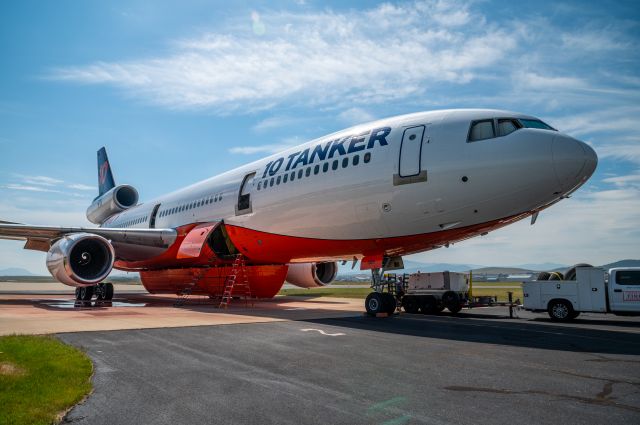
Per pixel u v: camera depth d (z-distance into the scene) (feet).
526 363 23.44
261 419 14.98
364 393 17.89
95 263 60.70
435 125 41.60
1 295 101.40
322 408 16.06
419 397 17.38
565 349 27.68
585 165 36.17
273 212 53.31
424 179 40.14
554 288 51.62
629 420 14.89
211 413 15.55
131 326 35.63
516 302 56.29
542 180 36.42
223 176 67.10
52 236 64.28
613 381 19.81
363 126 47.93
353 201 44.52
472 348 27.73
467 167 38.50
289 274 78.13
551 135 37.32
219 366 22.26
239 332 33.27
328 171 47.21
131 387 18.53
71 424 14.48
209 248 64.18
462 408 16.07
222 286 68.23
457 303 56.54
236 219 59.52
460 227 40.75
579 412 15.67
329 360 23.81
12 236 65.51
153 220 82.48
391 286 58.44
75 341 28.48
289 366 22.38
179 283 76.02
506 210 38.42
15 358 22.02
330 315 46.91
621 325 45.88
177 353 25.30
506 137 38.29
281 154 56.85
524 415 15.37
